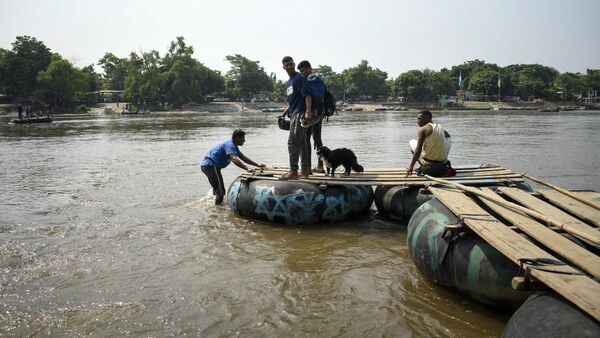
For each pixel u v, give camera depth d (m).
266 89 123.81
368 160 16.47
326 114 8.39
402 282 5.47
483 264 4.64
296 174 8.23
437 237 5.18
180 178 12.41
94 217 8.30
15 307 4.81
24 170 14.14
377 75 136.38
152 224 7.86
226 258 6.24
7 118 58.72
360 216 8.52
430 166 8.07
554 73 157.00
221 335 4.28
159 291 5.20
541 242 4.30
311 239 7.11
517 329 3.36
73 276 5.61
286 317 4.62
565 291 3.25
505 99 134.25
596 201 5.73
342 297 5.06
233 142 9.20
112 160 16.44
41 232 7.35
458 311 4.76
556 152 18.95
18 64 81.81
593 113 83.81
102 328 4.40
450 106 119.94
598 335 2.93
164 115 77.75
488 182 7.42
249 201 8.07
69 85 81.88
